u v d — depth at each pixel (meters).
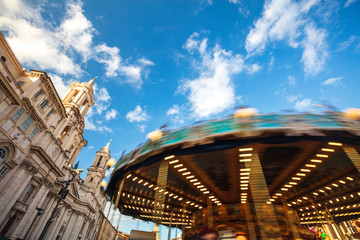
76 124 39.22
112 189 8.82
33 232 27.02
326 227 13.41
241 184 8.16
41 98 24.80
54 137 27.66
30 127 23.27
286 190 8.91
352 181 7.42
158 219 5.69
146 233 12.65
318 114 4.87
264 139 4.95
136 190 9.29
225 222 8.65
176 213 11.96
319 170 6.96
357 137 4.50
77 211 43.12
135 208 10.84
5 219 20.28
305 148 5.86
